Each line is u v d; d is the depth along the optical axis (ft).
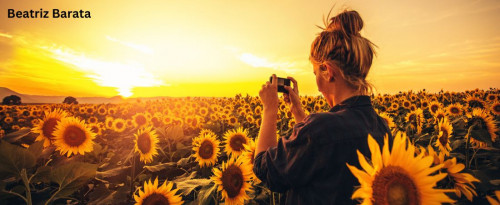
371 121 3.46
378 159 2.29
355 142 3.08
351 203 2.92
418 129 13.30
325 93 3.88
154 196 6.16
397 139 2.42
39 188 7.68
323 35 3.80
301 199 3.40
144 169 10.37
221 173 6.22
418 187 2.23
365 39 3.57
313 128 3.12
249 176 6.53
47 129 8.05
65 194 5.16
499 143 9.68
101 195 7.99
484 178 4.99
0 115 46.01
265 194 7.72
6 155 4.88
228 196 6.19
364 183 2.19
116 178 9.40
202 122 24.04
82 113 46.57
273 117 4.34
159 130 13.73
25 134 7.47
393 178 2.25
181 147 12.93
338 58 3.52
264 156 3.86
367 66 3.54
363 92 3.59
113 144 18.98
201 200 5.97
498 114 16.53
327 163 3.03
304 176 3.18
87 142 8.50
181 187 6.84
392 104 28.73
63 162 7.98
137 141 9.14
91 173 5.25
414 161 2.30
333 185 3.01
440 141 7.79
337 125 3.10
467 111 17.99
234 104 47.26
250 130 21.38
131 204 8.07
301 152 3.18
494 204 1.99
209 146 10.22
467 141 8.31
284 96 5.31
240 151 10.43
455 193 3.25
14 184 6.52
